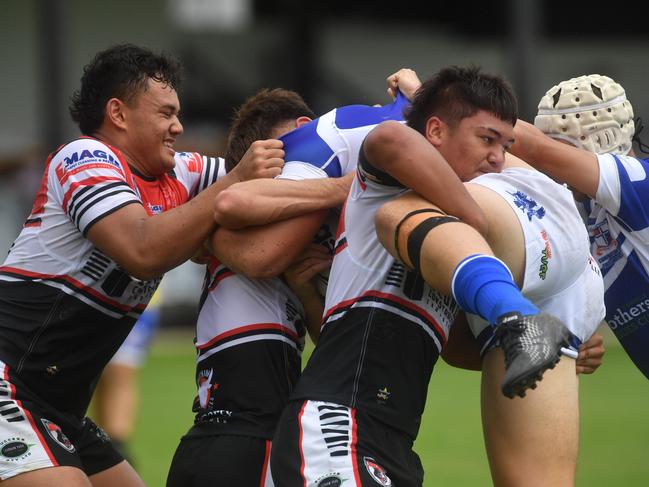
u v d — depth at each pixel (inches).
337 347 468.4
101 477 573.3
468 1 3213.6
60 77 1766.7
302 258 511.8
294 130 529.0
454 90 471.8
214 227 504.1
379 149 450.3
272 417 508.4
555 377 474.3
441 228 431.2
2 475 502.6
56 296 529.0
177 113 553.0
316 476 445.4
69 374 539.2
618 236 550.9
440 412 1279.5
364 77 3120.1
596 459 1043.9
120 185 514.9
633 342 571.2
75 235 526.9
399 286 465.1
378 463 449.7
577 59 3147.1
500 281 410.3
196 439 515.5
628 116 554.6
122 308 539.2
